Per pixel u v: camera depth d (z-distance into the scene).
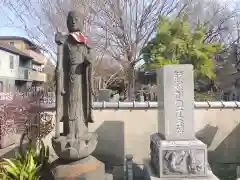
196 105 8.09
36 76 39.34
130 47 14.81
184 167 5.62
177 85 5.88
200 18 19.94
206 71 12.98
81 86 5.68
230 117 8.12
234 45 23.73
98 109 8.10
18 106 8.46
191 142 5.72
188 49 12.80
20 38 38.91
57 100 5.52
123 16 14.50
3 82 28.17
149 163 6.72
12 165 5.61
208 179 5.54
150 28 15.16
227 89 23.11
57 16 13.18
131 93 14.94
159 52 12.84
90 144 5.48
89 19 13.20
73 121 5.58
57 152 5.38
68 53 5.59
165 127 5.86
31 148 6.46
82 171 5.32
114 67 18.36
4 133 8.77
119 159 8.02
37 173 5.65
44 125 7.58
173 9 15.50
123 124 8.09
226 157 8.05
